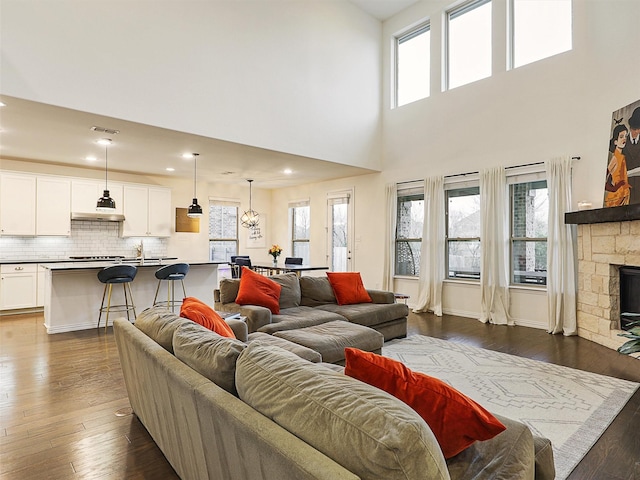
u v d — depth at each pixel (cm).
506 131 563
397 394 123
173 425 176
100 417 258
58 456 212
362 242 762
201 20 486
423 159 665
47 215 639
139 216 737
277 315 400
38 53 371
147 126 447
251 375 133
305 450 98
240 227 931
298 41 595
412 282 684
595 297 450
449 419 116
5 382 319
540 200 539
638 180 399
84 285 516
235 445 121
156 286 581
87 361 374
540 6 548
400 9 700
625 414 263
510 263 564
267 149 555
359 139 688
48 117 415
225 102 507
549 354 403
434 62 653
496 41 577
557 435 234
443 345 437
